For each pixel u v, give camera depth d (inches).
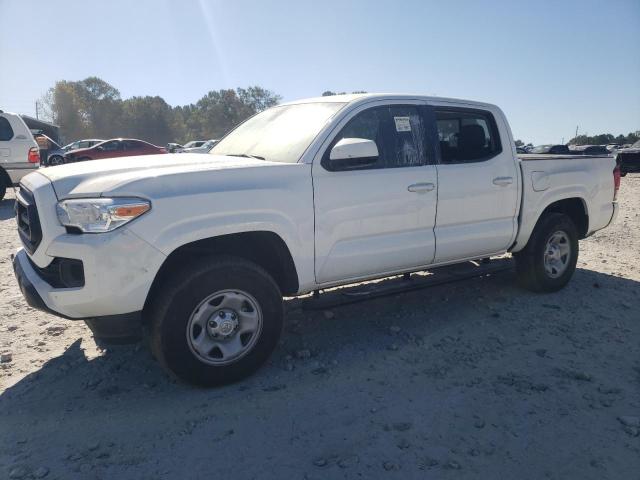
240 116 4005.9
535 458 111.5
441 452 113.0
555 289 217.9
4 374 148.5
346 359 157.5
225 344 139.7
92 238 123.3
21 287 137.5
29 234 136.6
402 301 209.0
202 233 132.3
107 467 108.0
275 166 145.9
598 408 131.0
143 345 166.9
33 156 489.4
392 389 139.6
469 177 184.1
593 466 109.1
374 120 167.6
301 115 173.0
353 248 160.2
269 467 108.0
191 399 135.0
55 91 3307.1
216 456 111.6
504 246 201.3
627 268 263.6
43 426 122.8
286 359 156.9
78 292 124.6
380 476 105.3
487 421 124.9
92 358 158.4
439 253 180.4
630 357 160.4
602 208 233.6
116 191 124.9
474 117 195.2
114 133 3683.6
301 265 150.7
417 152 174.6
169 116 4033.0
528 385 141.3
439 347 165.9
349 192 156.8
